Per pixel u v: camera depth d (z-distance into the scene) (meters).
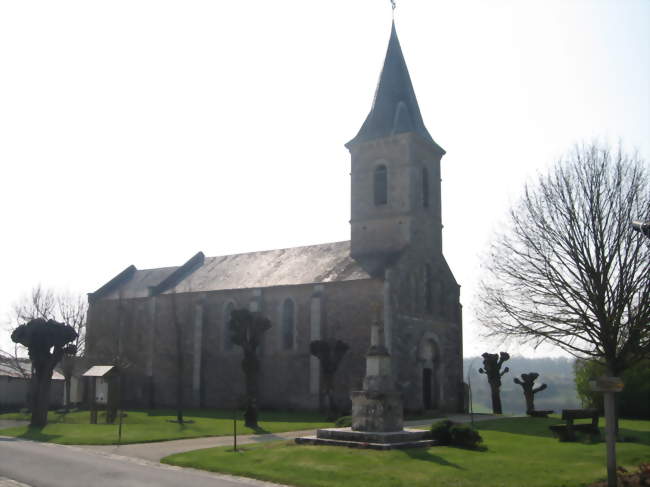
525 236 29.06
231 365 46.78
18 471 17.02
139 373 51.62
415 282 43.06
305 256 48.38
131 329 53.47
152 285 52.91
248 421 31.64
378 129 46.41
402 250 42.75
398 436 21.20
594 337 27.11
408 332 41.19
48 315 62.41
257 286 46.16
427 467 17.12
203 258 57.28
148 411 44.22
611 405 14.87
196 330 48.62
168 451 21.75
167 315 51.31
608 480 14.60
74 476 16.23
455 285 48.03
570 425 23.62
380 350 23.20
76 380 51.34
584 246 26.61
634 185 26.72
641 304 25.52
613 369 25.91
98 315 56.12
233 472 17.11
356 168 46.56
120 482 15.32
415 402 40.81
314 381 41.69
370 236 44.84
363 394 22.62
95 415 33.72
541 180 28.88
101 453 21.27
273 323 44.88
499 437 24.58
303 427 30.78
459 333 47.44
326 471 16.69
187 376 48.91
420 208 44.91
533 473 16.33
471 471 16.56
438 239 46.88
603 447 21.55
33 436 27.02
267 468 17.31
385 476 15.96
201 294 49.31
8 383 49.44
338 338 41.31
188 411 43.50
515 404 83.19
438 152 48.06
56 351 32.53
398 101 46.91
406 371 40.38
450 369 45.75
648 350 26.14
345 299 41.62
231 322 36.16
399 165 44.69
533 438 24.27
